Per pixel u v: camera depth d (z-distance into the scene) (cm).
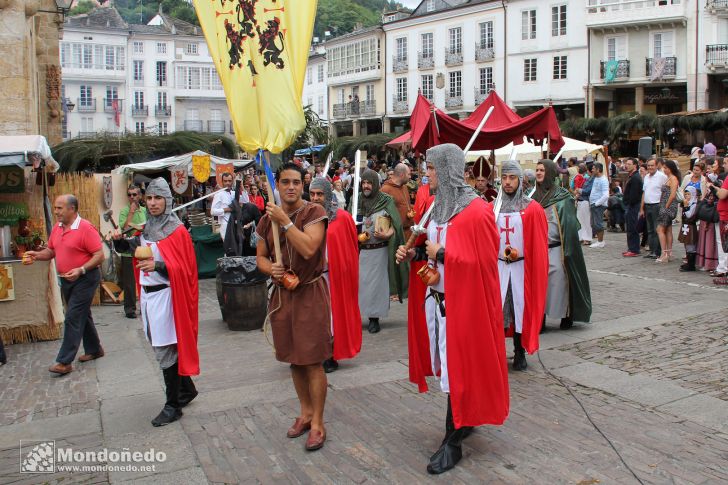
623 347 720
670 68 3762
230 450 488
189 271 546
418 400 578
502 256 646
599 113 4238
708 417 513
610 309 914
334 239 656
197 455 481
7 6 1065
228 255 1193
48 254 729
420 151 1042
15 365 755
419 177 1134
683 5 3666
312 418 494
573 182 1955
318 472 446
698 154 2056
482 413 432
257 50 455
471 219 433
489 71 4544
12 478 457
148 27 6562
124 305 1006
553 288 783
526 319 636
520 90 4378
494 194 909
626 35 3925
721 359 660
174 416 548
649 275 1178
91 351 758
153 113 6438
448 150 438
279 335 488
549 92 4247
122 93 6341
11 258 874
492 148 1041
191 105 6588
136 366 727
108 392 641
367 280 834
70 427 548
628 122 3097
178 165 1505
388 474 439
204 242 1354
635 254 1416
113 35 6241
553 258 782
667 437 479
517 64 4378
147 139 2366
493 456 457
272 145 457
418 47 4975
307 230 468
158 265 530
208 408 577
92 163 2295
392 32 5156
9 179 929
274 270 470
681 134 3241
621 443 471
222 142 2709
